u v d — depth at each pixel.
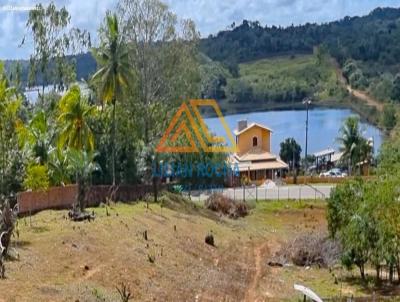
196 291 32.22
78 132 53.91
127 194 55.28
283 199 65.94
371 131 127.81
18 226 36.84
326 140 139.75
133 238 38.06
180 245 40.56
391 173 40.12
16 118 51.53
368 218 36.19
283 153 104.06
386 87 162.50
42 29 74.06
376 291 34.81
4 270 26.48
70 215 41.41
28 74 74.62
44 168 46.19
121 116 62.34
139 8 67.12
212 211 59.62
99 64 61.53
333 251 41.44
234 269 38.97
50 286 26.22
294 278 38.09
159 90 68.19
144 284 30.59
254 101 193.25
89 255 32.47
